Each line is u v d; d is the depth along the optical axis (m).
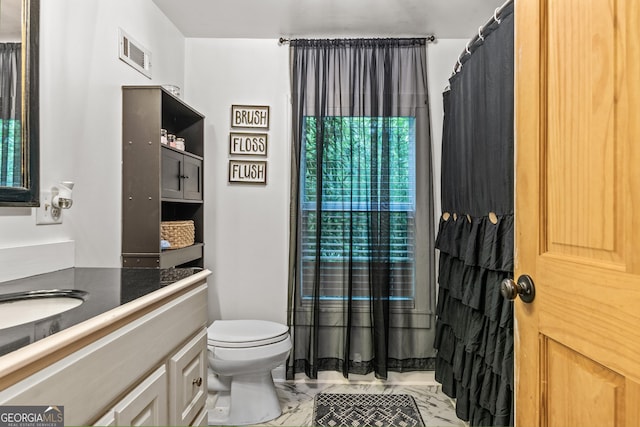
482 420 1.76
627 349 0.66
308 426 2.02
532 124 0.94
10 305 0.94
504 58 1.60
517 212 1.02
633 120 0.66
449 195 2.38
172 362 1.03
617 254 0.69
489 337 1.68
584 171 0.78
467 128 2.05
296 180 2.54
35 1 1.24
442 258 2.40
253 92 2.65
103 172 1.67
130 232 1.79
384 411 2.17
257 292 2.64
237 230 2.64
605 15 0.72
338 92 2.55
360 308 2.52
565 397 0.83
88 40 1.58
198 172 2.36
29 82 1.21
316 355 2.48
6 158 1.14
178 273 1.26
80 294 0.95
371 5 2.21
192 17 2.35
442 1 2.16
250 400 2.07
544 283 0.90
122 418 0.78
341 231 2.54
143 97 1.80
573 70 0.81
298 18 2.36
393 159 2.55
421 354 2.53
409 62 2.56
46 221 1.33
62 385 0.62
